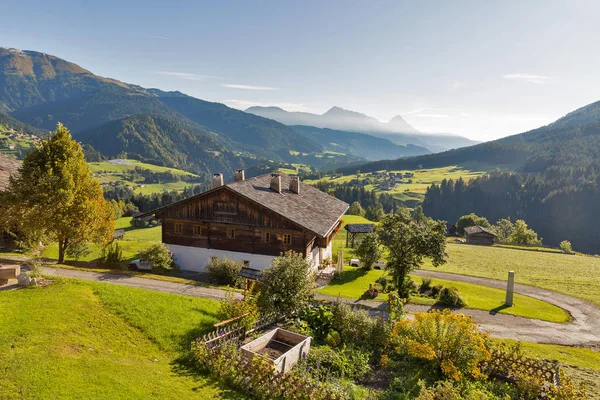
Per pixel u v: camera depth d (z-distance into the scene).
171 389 13.43
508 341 23.31
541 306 32.75
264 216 36.09
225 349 16.09
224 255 37.69
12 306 17.19
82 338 15.80
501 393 15.84
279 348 17.86
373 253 43.12
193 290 26.75
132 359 15.37
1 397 11.26
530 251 82.25
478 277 47.03
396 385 15.93
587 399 14.51
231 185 37.38
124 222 117.38
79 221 31.45
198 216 38.38
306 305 22.55
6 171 42.25
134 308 19.39
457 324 17.34
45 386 12.05
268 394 14.12
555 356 20.80
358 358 17.66
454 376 16.00
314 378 15.84
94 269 30.47
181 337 17.89
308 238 35.25
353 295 31.33
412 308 29.31
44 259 33.81
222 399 13.55
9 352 13.62
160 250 35.28
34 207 29.34
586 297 37.06
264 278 21.67
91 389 12.34
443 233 31.16
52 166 29.73
